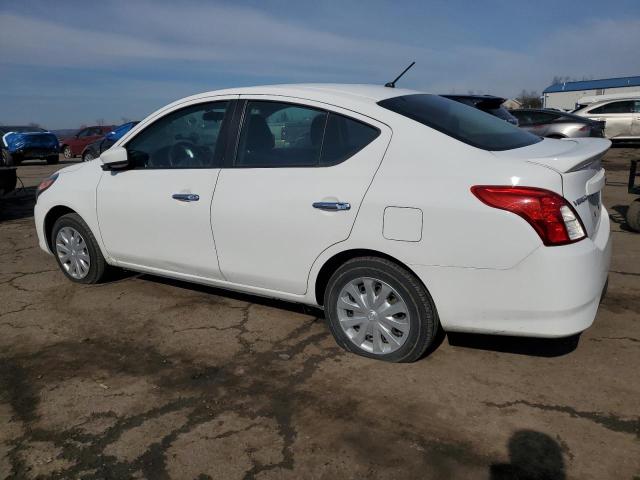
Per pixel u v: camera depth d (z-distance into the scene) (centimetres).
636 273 459
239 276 355
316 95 329
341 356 327
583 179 279
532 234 258
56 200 454
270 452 244
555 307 262
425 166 284
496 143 298
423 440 248
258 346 346
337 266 326
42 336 371
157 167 392
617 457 232
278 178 327
